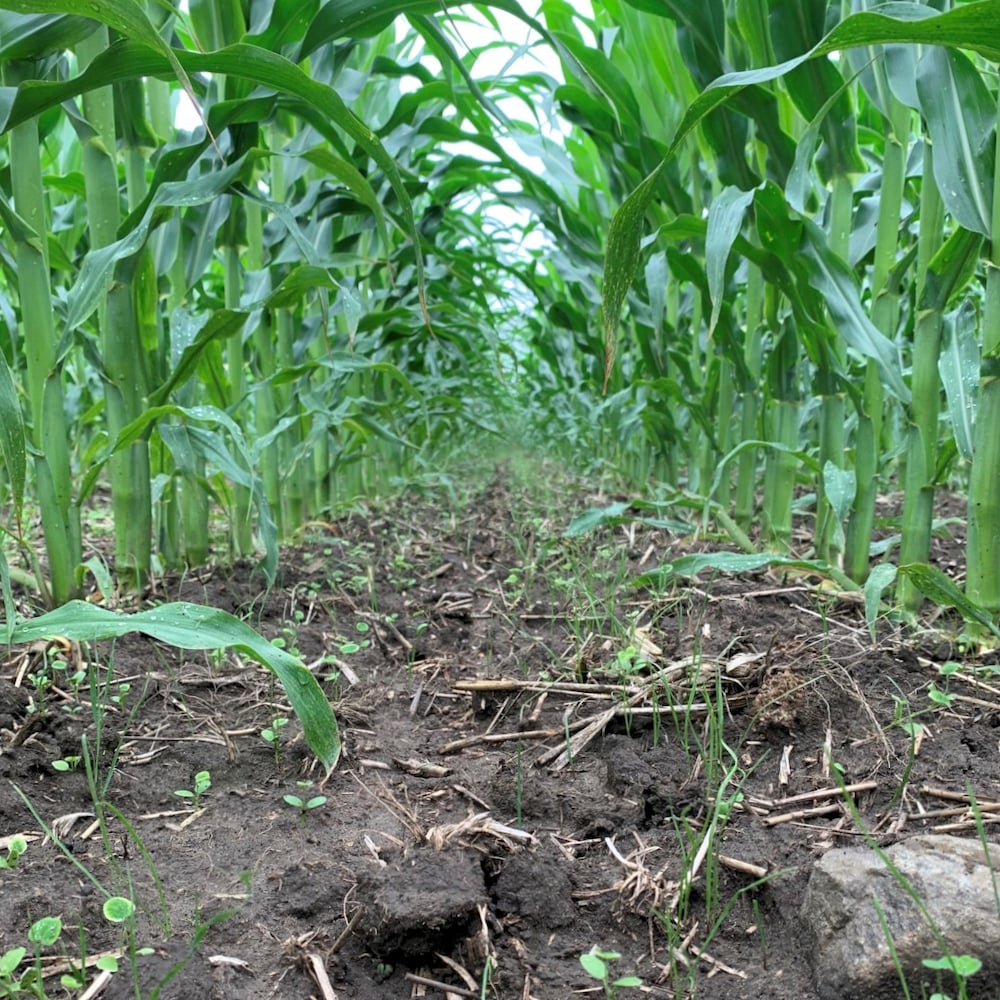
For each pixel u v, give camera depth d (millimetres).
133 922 881
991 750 1271
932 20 944
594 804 1225
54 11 1008
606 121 2740
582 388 5734
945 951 779
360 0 1599
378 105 3580
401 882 956
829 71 1808
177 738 1412
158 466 2232
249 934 951
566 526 3266
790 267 1770
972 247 1547
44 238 1634
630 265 1189
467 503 4258
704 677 1514
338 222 2932
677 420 3559
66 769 1249
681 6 1938
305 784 1295
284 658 1118
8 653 1548
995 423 1453
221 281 4004
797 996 863
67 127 3822
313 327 2713
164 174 1630
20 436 1159
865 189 2445
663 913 982
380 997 887
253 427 2906
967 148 1456
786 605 1977
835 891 888
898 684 1464
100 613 1121
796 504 2729
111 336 1859
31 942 906
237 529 2516
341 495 3988
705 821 1148
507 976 907
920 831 1096
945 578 1348
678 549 2689
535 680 1688
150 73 1347
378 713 1601
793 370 2320
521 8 1620
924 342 1652
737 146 2057
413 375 4691
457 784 1324
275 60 1288
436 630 2057
